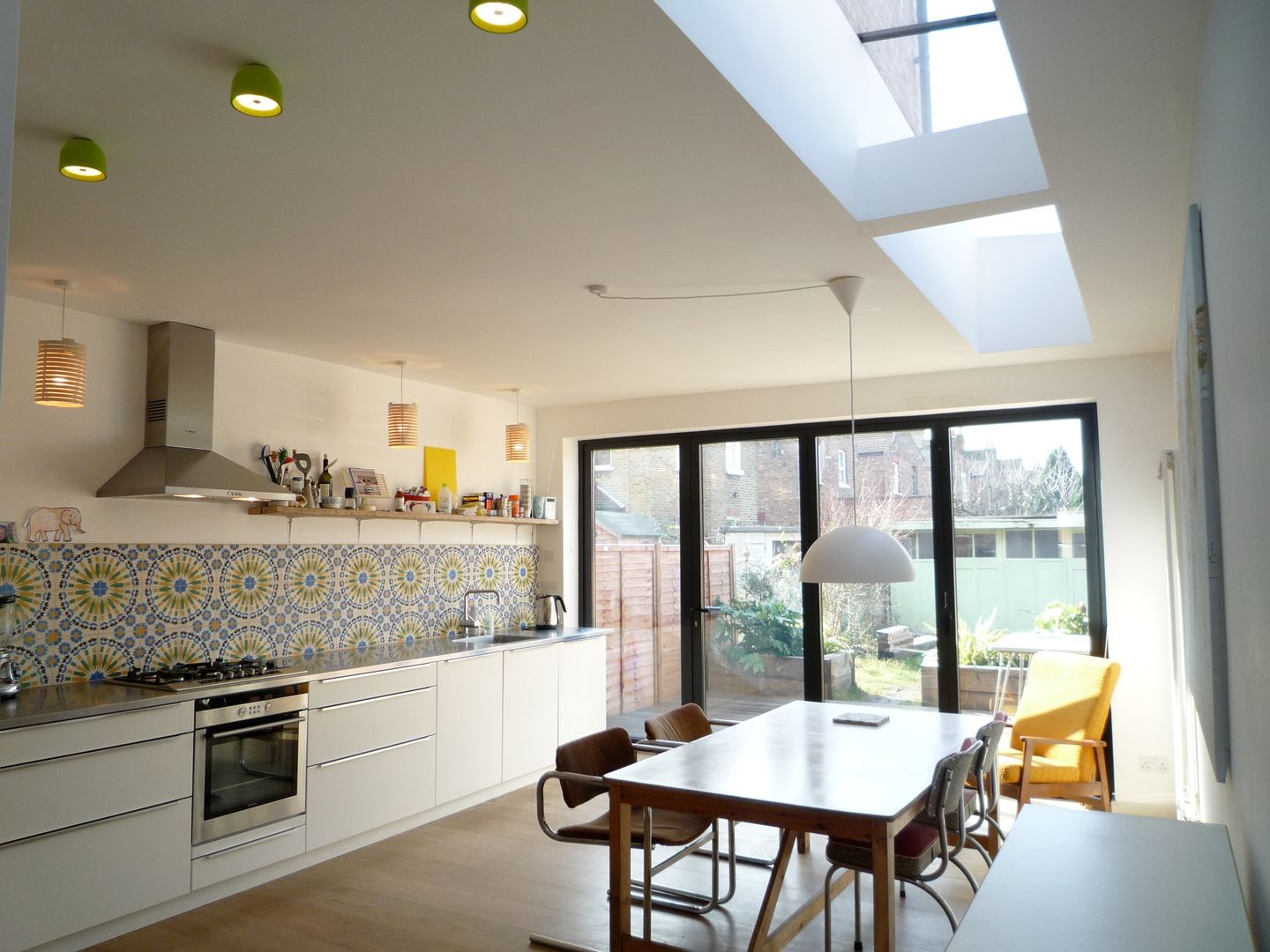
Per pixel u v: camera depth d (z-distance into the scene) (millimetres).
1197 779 4141
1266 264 1189
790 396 6402
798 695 6574
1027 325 5191
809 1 2789
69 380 3715
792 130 2600
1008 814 4953
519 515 6805
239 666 4473
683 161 2650
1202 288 2158
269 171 2697
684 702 6973
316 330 4699
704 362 5578
